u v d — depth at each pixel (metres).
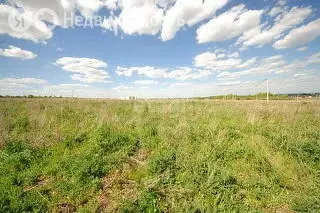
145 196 4.24
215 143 6.63
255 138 7.03
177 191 4.50
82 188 4.61
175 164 5.41
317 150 5.93
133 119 9.90
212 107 14.80
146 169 5.36
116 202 4.28
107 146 6.57
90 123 9.45
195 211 3.97
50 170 5.29
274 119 9.66
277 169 5.29
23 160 5.73
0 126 8.36
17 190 4.46
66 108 14.15
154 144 6.90
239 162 5.82
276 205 4.28
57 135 7.61
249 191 4.64
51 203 4.20
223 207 4.09
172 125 9.02
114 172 5.41
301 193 4.45
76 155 6.07
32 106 16.08
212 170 5.04
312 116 11.01
